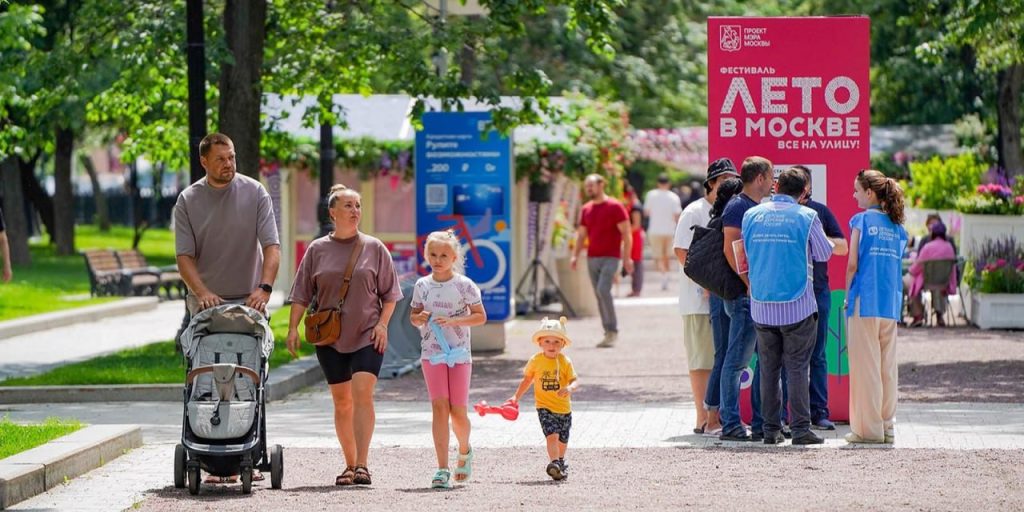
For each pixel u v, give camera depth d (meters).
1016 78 80.38
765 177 29.66
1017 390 37.66
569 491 23.84
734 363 29.77
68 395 37.72
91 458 26.48
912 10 53.75
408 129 68.56
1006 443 28.72
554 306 70.38
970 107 103.19
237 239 24.80
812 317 28.86
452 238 25.08
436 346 24.86
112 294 74.12
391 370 43.31
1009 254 57.59
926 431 30.55
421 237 49.91
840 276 32.12
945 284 57.78
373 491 24.20
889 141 100.94
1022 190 61.78
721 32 31.70
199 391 24.28
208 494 24.11
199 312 24.50
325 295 25.00
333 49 48.00
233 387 24.14
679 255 31.19
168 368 41.19
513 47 87.81
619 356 48.28
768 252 28.75
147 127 54.75
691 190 103.44
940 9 54.28
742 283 29.52
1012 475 24.84
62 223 111.19
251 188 24.94
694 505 22.30
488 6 46.75
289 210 71.12
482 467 26.75
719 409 30.70
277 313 63.12
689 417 33.50
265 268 24.66
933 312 59.81
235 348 24.31
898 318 29.08
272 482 24.58
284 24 49.91
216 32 45.97
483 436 30.62
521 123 48.22
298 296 25.19
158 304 74.81
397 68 47.41
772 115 31.67
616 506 22.28
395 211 69.06
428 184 49.88
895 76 101.06
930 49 52.59
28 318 59.81
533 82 48.00
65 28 78.06
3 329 56.06
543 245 67.94
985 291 56.75
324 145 55.28
